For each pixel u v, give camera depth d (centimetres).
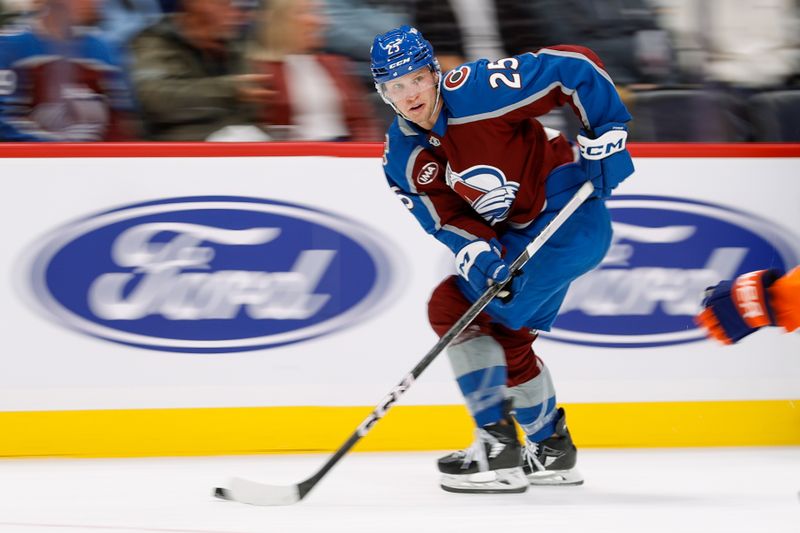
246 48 1589
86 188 1465
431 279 1504
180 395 1487
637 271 1531
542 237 1120
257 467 1402
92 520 1068
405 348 1509
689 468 1383
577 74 1112
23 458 1466
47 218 1462
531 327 1241
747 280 865
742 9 1712
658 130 1669
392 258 1502
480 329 1193
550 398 1260
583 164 1171
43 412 1471
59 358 1473
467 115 1105
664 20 1722
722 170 1539
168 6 1580
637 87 1697
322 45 1620
